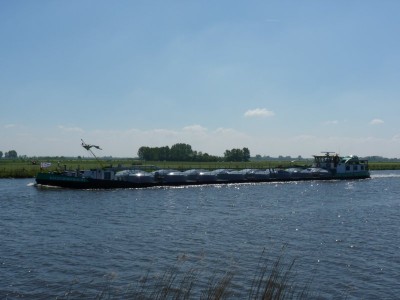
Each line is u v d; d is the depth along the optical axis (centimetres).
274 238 4991
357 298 3041
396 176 18525
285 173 15062
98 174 11488
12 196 9312
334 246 4581
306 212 7319
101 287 3244
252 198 9669
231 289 3159
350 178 16225
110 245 4588
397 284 3322
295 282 3362
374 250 4391
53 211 7200
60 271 3628
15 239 4856
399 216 6825
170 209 7631
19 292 3139
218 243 4706
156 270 3662
